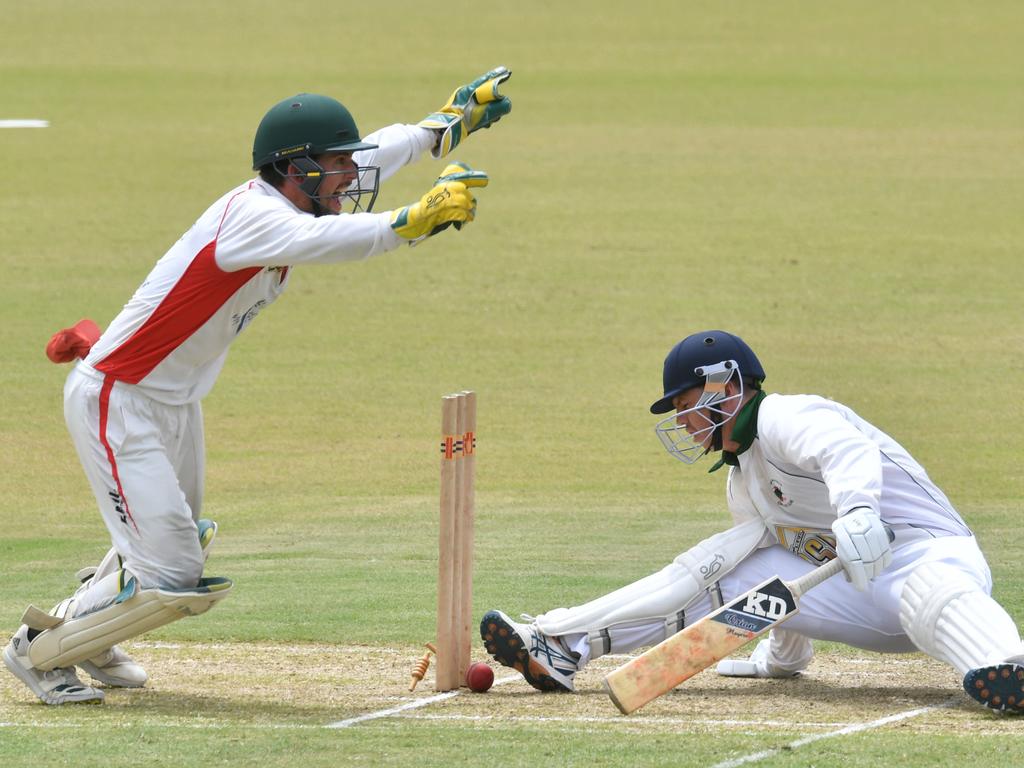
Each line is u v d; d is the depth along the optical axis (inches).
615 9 6323.8
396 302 2539.4
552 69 5024.6
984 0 6496.1
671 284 2625.5
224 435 1809.8
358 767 650.2
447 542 821.9
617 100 4522.6
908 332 2309.3
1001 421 1825.8
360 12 6186.0
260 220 761.6
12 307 2418.8
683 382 797.2
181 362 794.8
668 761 651.5
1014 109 4392.2
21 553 1310.3
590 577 1139.3
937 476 1576.0
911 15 6190.9
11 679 868.6
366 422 1876.2
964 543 780.0
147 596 790.5
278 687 842.8
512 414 1905.8
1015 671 719.7
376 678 866.1
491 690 834.8
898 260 2790.4
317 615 1031.0
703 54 5354.3
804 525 804.6
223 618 1025.5
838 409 796.0
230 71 4820.4
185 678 867.4
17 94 4431.6
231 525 1408.7
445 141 915.4
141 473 788.0
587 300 2534.5
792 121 4224.9
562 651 823.1
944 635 745.0
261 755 671.8
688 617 824.3
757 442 793.6
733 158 3737.7
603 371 2128.4
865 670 881.5
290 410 1931.6
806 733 710.5
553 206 3240.7
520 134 4025.6
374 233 749.3
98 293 2502.5
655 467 1660.9
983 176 3531.0
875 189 3403.1
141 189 3294.8
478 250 2888.8
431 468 1662.2
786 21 6063.0
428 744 687.7
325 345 2277.3
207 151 3681.1
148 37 5467.5
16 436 1806.1
